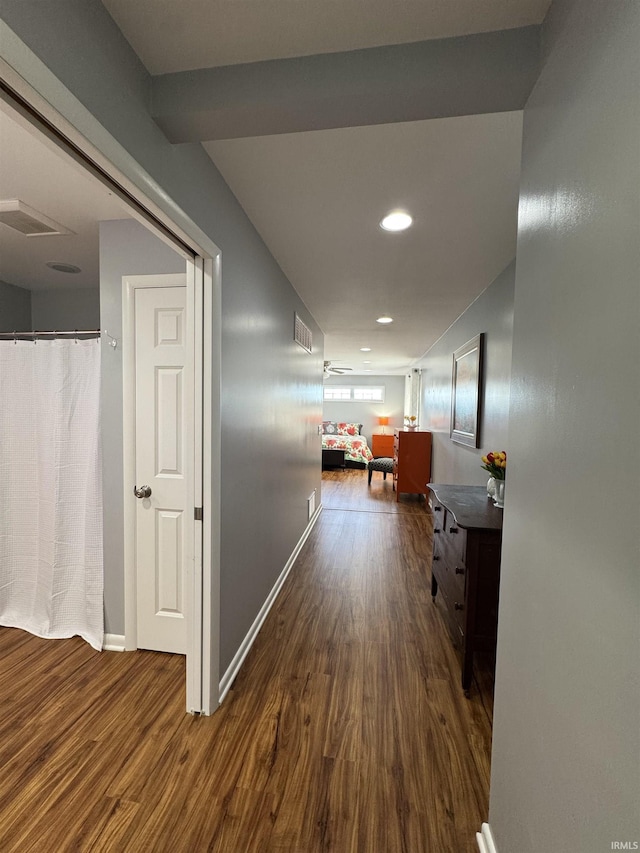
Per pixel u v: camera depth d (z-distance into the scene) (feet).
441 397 16.07
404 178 5.38
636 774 1.80
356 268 8.84
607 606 2.06
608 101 2.13
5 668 6.51
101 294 6.80
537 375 3.11
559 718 2.59
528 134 3.43
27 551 7.73
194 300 5.24
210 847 3.85
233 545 6.30
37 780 4.51
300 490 12.40
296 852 3.83
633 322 1.87
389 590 9.73
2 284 10.00
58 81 2.63
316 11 3.07
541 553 2.94
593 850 2.14
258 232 7.09
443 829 4.06
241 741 5.09
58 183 5.68
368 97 3.44
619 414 1.98
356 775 4.64
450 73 3.29
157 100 3.69
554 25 2.90
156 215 4.04
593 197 2.29
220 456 5.60
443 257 8.09
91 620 7.16
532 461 3.17
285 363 9.62
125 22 3.19
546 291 2.97
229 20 3.15
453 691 6.12
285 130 3.89
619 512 1.97
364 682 6.30
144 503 6.86
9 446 7.61
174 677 6.32
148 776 4.57
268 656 6.97
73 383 7.13
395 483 21.06
